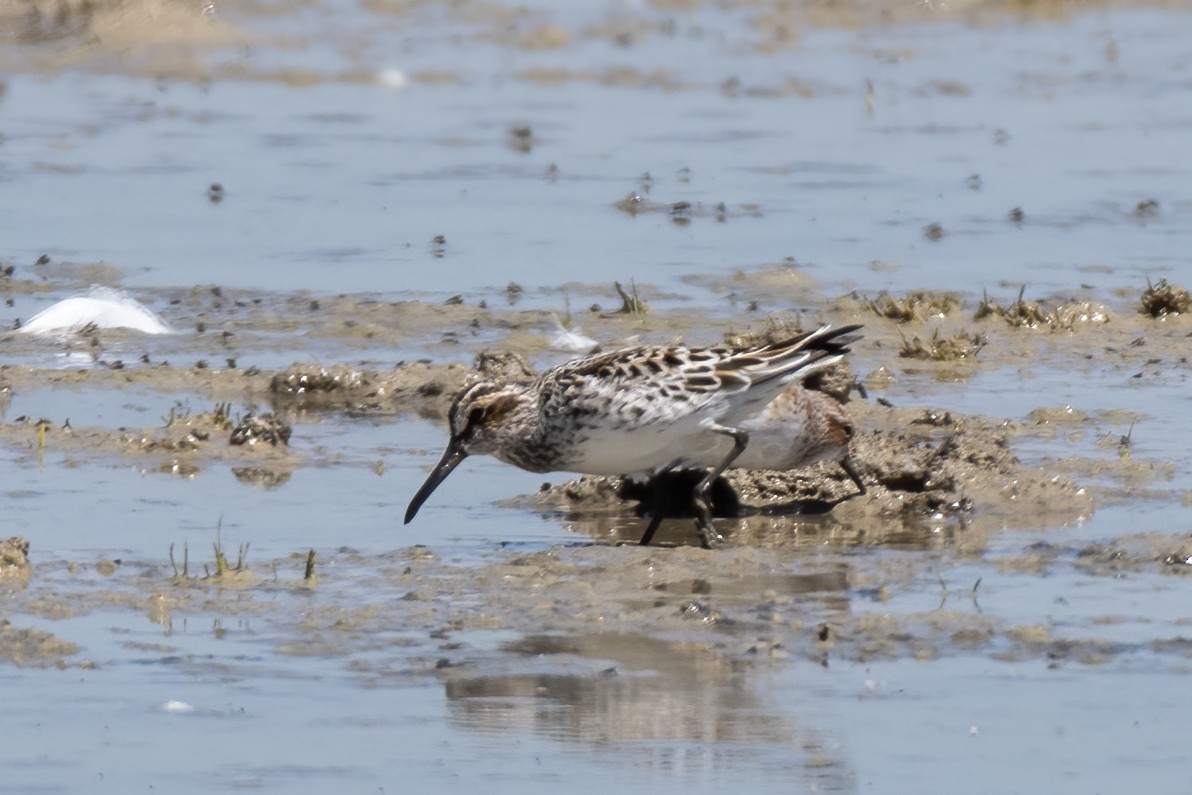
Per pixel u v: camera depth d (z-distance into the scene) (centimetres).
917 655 1046
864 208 2517
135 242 2303
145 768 893
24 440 1519
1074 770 897
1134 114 3148
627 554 1241
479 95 3275
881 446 1448
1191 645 1059
